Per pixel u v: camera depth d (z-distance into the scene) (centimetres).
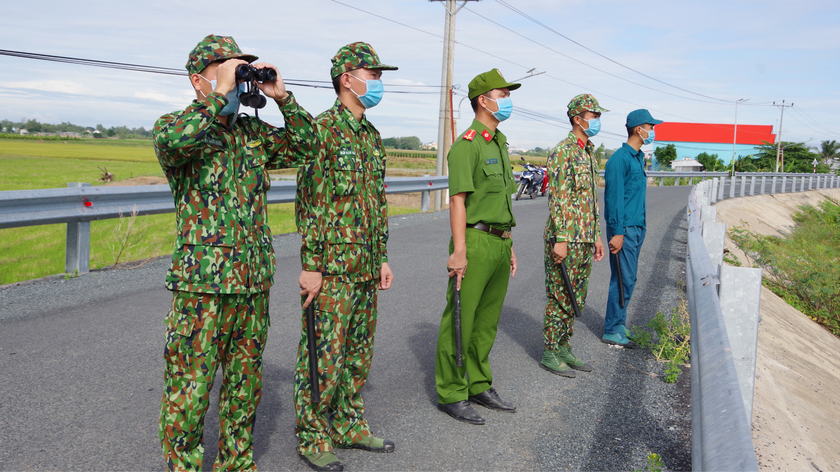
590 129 400
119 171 4138
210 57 214
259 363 239
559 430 325
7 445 282
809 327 818
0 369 376
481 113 335
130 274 658
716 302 231
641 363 443
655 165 8569
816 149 9700
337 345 264
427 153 11512
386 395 366
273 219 1327
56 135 19138
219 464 244
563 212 394
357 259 263
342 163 255
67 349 417
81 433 297
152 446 288
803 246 1584
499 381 397
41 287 586
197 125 198
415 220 1225
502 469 280
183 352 217
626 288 479
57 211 601
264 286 230
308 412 271
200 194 213
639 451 302
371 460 285
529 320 548
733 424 132
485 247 329
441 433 317
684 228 1298
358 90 263
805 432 399
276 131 242
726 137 9175
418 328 504
